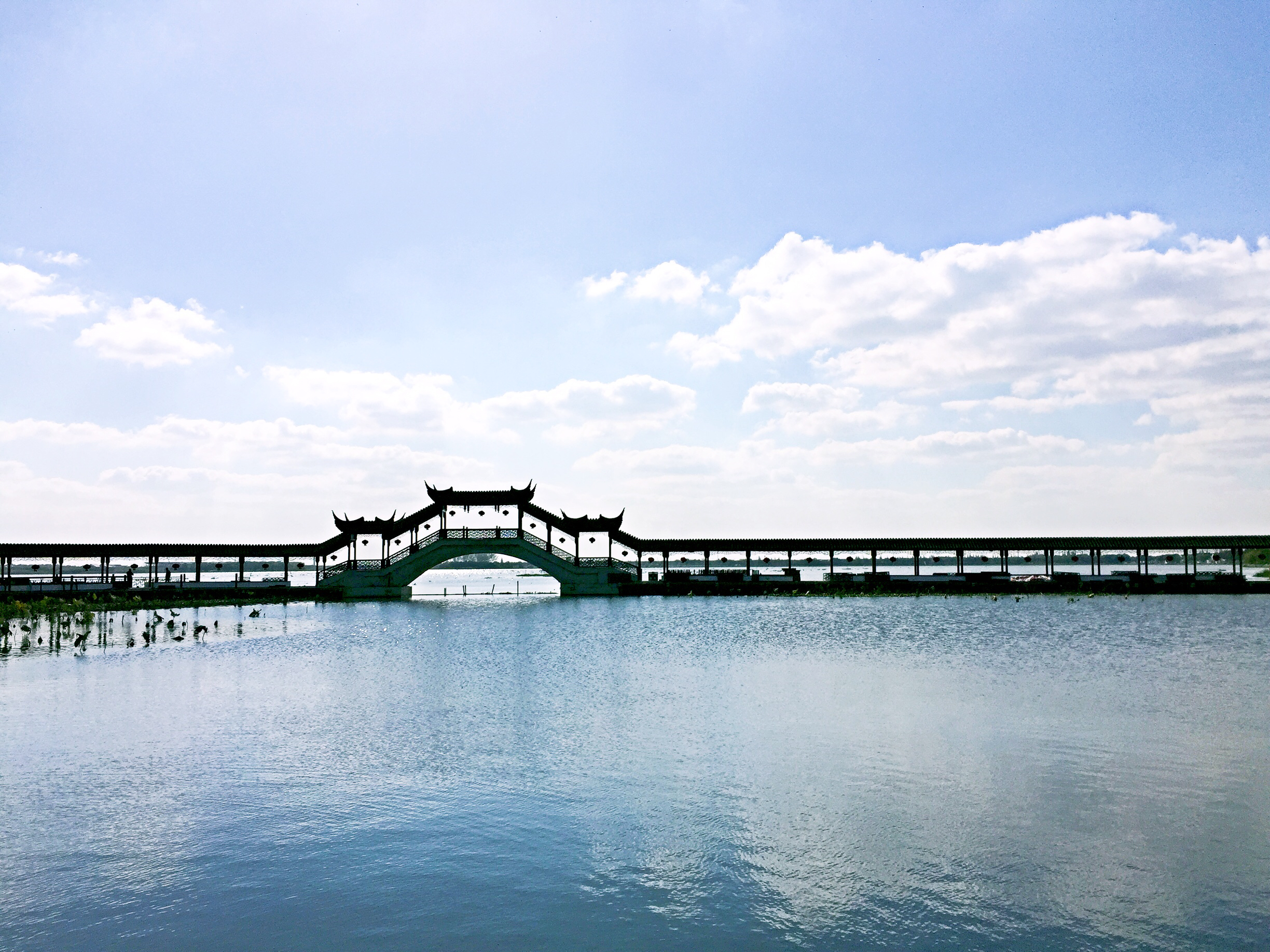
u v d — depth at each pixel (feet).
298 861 43.24
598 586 298.97
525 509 300.81
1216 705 84.12
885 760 62.44
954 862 42.65
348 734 72.28
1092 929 35.42
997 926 35.83
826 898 38.55
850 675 107.55
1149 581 290.56
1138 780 56.70
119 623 194.08
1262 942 34.30
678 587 297.12
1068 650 134.82
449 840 46.06
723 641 155.74
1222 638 154.61
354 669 117.29
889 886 39.83
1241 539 291.58
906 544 303.48
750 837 46.24
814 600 278.26
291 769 60.70
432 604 282.15
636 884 40.24
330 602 279.08
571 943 34.35
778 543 307.17
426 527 297.33
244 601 266.98
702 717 79.51
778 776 58.03
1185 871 41.37
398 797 53.72
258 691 96.89
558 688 98.27
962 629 176.24
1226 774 57.98
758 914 37.04
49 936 35.01
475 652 139.23
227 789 55.77
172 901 38.27
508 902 38.24
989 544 299.38
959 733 71.46
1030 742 67.72
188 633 172.96
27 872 41.83
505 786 56.13
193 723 77.82
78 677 109.81
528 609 249.75
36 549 259.39
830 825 48.08
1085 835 46.19
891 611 229.25
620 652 137.59
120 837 46.62
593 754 64.49
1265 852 43.57
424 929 35.58
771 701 88.28
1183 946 33.96
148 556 274.57
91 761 63.41
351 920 36.47
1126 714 79.30
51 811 51.26
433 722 77.46
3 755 65.31
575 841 45.83
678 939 34.73
